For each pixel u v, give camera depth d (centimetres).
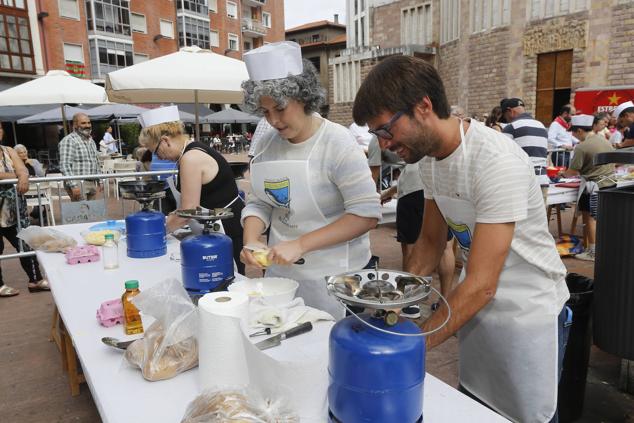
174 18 3612
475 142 129
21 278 528
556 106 1550
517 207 123
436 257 173
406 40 2358
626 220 212
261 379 108
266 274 210
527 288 144
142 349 135
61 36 2730
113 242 238
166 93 595
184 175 263
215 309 117
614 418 251
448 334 125
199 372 125
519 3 1580
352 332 96
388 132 124
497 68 1700
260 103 166
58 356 336
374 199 178
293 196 186
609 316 225
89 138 649
